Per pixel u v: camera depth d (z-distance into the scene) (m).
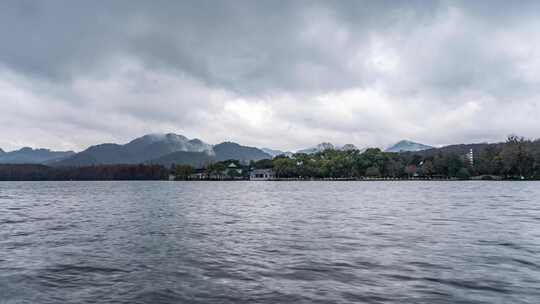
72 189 151.38
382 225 31.34
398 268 16.53
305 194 94.75
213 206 57.16
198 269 16.80
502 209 45.66
